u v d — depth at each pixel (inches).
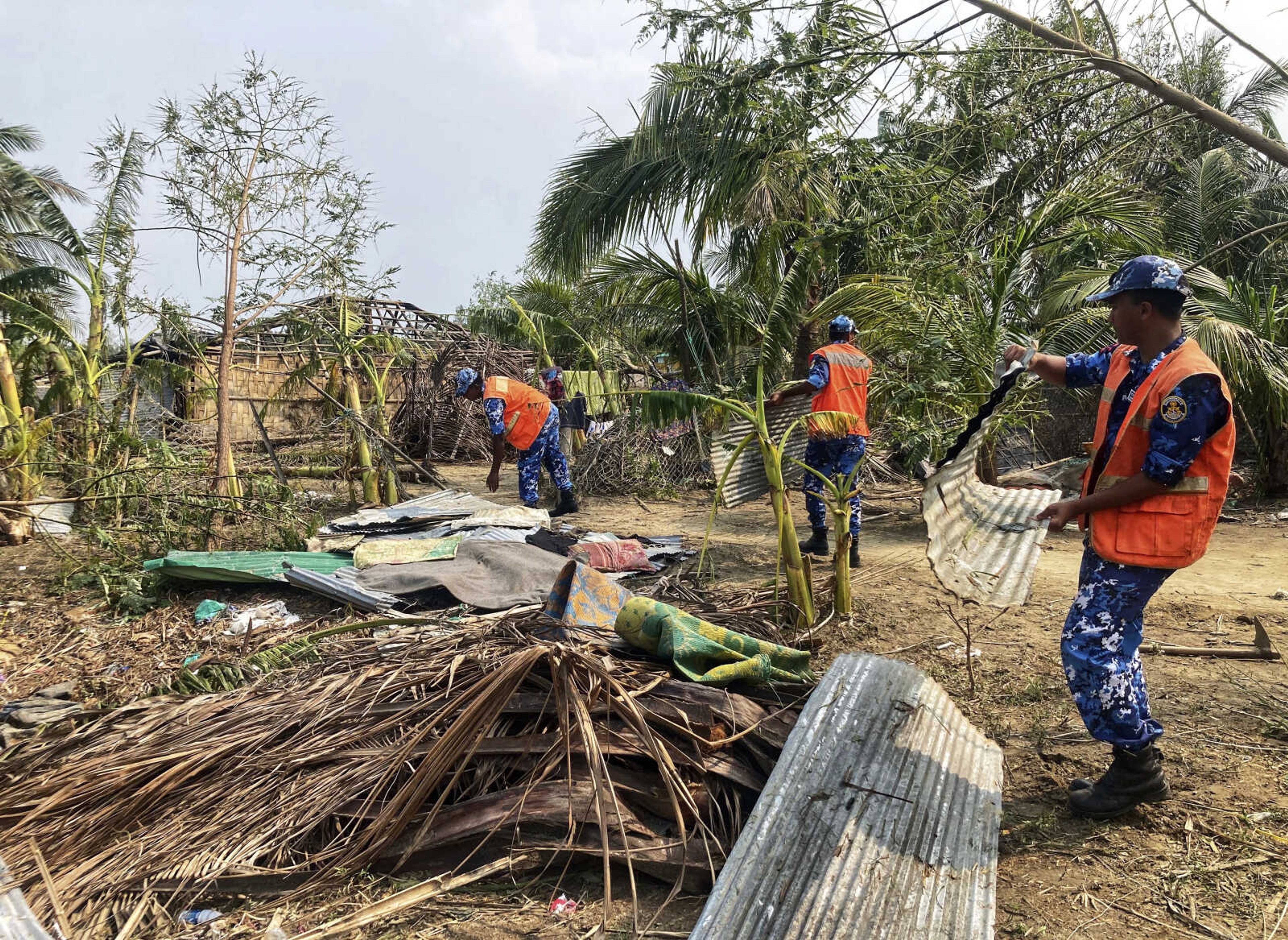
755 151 344.2
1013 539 130.2
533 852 110.2
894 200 251.4
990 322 284.7
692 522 354.0
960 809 112.9
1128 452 111.0
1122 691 112.0
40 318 343.3
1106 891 102.0
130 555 268.7
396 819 112.6
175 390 439.5
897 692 137.7
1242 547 296.4
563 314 652.1
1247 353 329.7
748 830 102.4
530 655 124.6
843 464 254.8
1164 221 434.3
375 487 387.9
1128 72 172.2
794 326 328.5
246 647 194.5
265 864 112.1
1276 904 97.7
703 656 136.5
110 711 153.7
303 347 412.2
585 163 484.7
